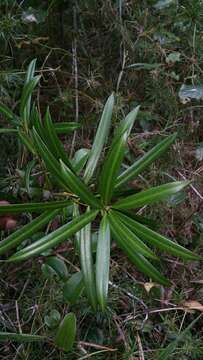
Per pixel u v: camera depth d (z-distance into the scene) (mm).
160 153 579
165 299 866
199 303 861
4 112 692
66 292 678
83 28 1060
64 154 585
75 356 786
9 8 1021
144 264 551
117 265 858
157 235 542
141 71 1066
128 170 583
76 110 982
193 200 983
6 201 690
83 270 566
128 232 539
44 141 595
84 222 538
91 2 1053
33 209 538
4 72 942
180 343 819
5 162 948
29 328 822
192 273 907
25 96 684
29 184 732
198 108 1080
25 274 857
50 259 762
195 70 1098
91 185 642
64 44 1078
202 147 1004
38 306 811
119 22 1046
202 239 943
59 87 1004
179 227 955
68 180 522
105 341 819
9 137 948
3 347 794
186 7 1118
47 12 1011
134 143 976
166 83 1051
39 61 1058
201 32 1098
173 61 1045
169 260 891
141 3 1085
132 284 871
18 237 543
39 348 795
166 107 1061
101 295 544
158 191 530
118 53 1080
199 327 871
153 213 930
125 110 1032
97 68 1049
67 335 703
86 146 999
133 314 831
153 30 1055
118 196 603
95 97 1032
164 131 1014
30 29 1038
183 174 1011
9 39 1010
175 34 1107
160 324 837
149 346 832
